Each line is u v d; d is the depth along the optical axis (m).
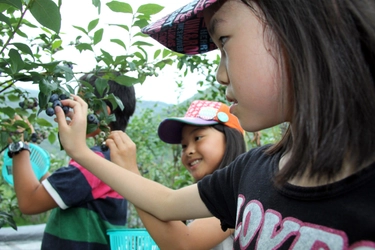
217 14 0.78
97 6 1.05
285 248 0.66
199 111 1.70
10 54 0.94
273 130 2.85
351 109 0.60
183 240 1.22
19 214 2.60
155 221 1.17
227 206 1.00
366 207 0.58
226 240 1.47
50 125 1.53
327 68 0.63
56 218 1.66
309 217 0.65
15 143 1.55
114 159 1.28
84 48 1.17
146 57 1.30
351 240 0.58
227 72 0.80
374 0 0.65
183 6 0.93
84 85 1.26
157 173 3.58
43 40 1.26
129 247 1.52
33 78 1.00
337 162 0.60
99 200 1.68
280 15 0.68
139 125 3.73
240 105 0.77
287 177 0.66
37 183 1.65
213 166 1.64
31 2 0.85
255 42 0.73
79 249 1.60
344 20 0.63
